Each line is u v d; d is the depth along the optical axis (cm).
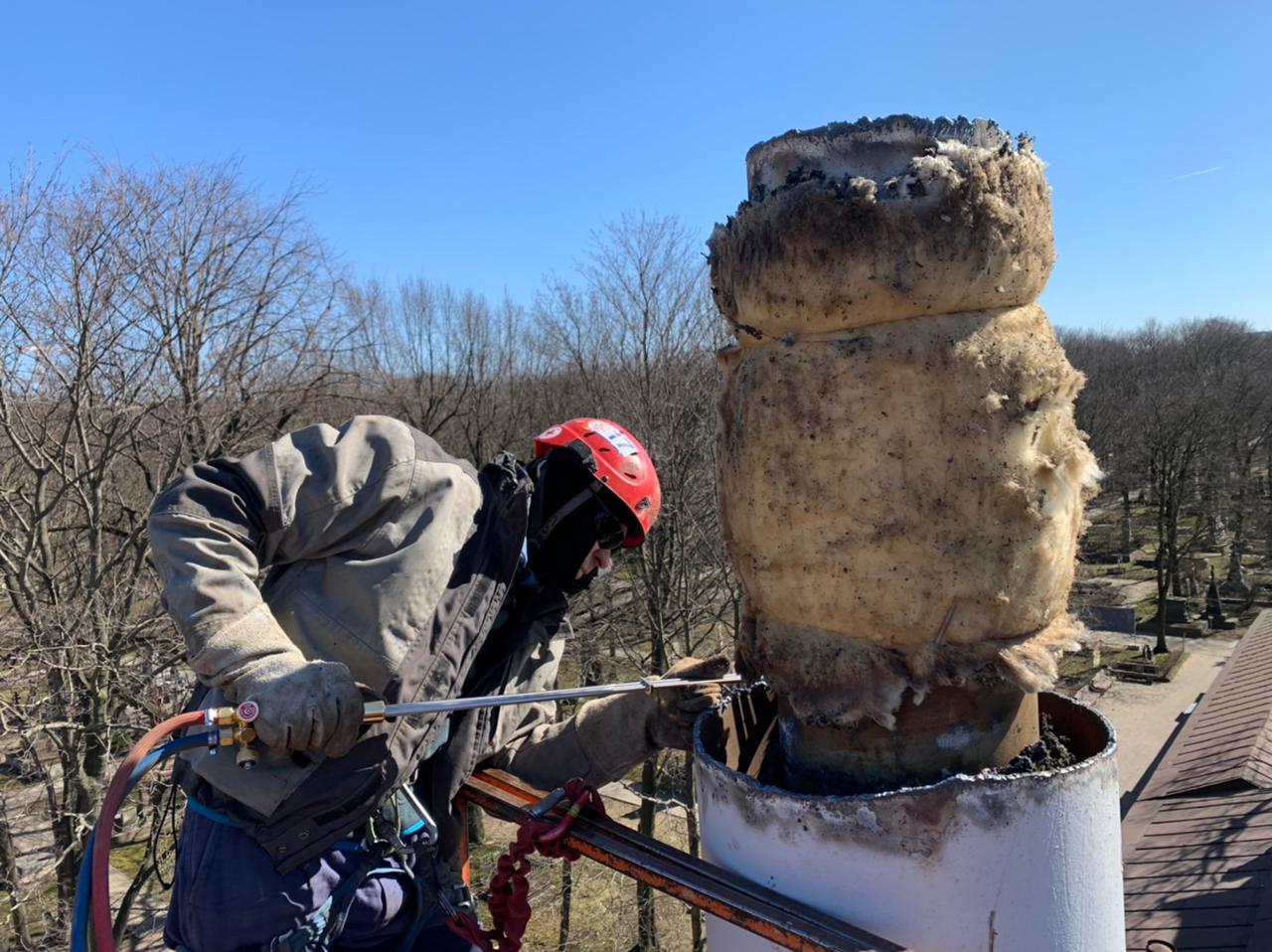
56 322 1058
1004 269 121
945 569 121
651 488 200
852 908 119
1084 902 119
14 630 1056
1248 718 1204
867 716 129
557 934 1227
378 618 150
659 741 192
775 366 129
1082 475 131
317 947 156
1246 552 3303
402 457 156
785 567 130
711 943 145
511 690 197
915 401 120
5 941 1008
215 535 143
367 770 150
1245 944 691
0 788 1052
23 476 1255
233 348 1201
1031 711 141
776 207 126
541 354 2431
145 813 900
